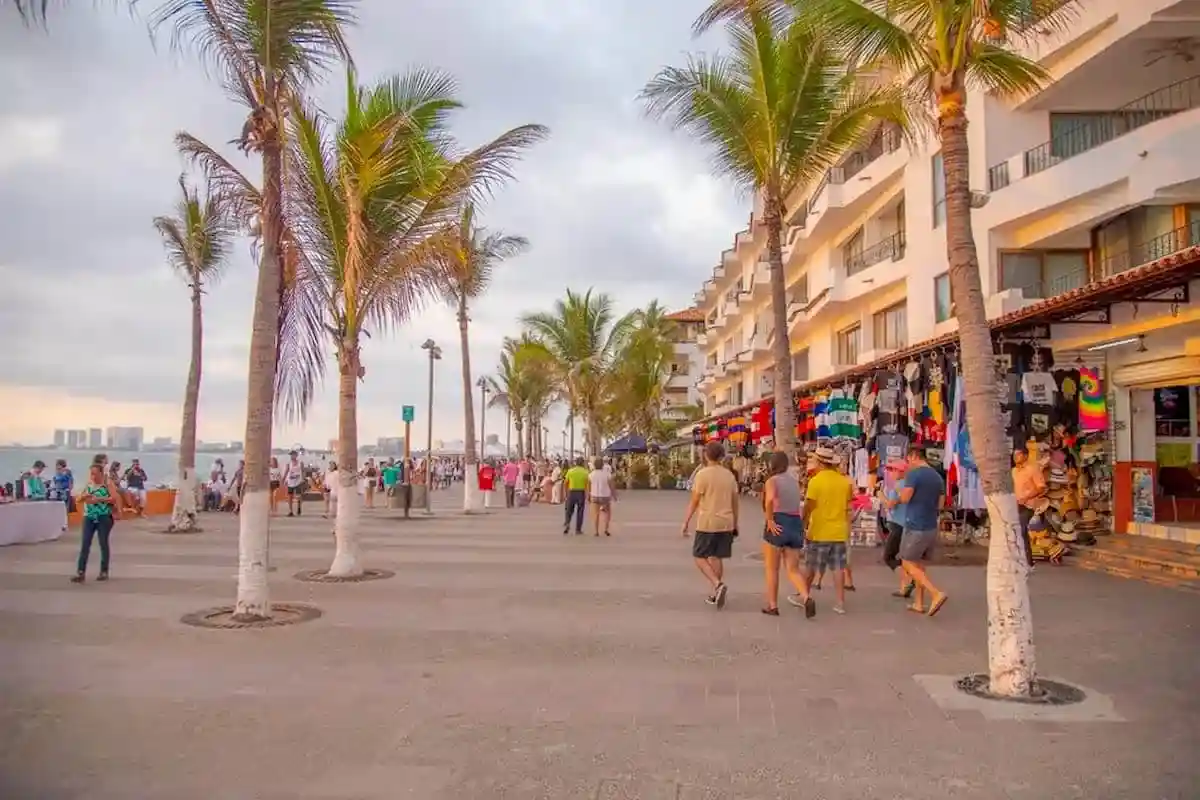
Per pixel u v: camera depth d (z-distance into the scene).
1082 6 16.53
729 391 55.22
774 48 14.35
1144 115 18.44
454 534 20.81
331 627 9.48
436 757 5.51
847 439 18.38
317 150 12.73
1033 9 8.96
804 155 15.28
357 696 6.84
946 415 15.34
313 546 18.02
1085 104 19.06
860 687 7.10
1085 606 10.49
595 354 43.22
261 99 10.23
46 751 5.58
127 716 6.30
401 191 13.06
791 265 37.69
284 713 6.40
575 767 5.34
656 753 5.58
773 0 10.48
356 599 11.34
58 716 6.30
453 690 7.03
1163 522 14.79
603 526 22.95
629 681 7.30
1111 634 8.99
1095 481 15.10
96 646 8.54
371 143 12.28
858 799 4.87
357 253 12.51
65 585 12.36
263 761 5.42
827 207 28.75
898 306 26.64
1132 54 16.72
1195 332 13.36
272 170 10.31
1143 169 15.02
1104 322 13.77
